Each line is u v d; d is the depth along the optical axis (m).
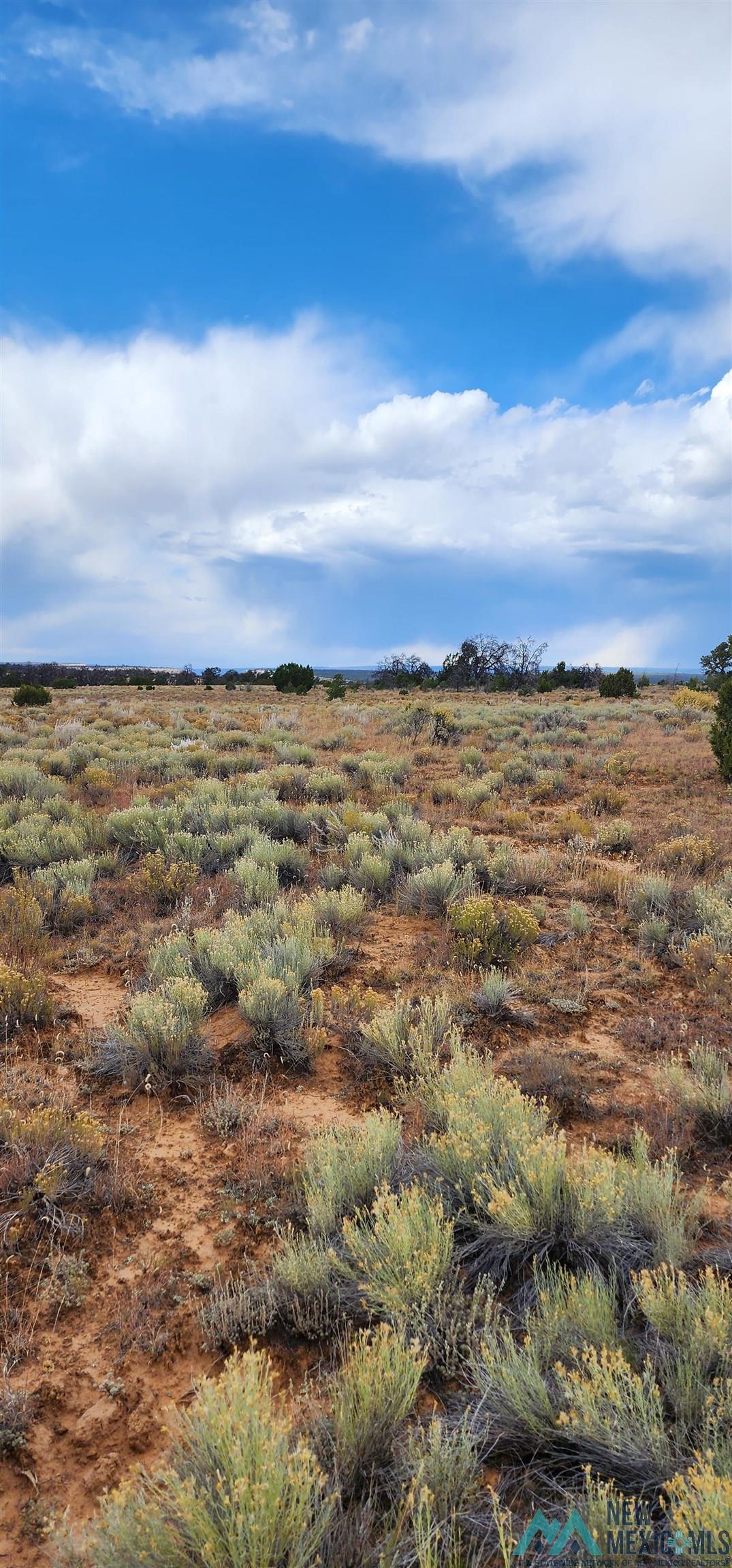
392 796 13.70
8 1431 2.78
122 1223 3.90
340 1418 2.58
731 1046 5.65
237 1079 5.32
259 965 6.26
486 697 48.03
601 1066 5.47
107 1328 3.28
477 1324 3.25
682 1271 3.40
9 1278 3.51
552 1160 3.72
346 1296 3.35
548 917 8.53
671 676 63.31
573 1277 3.31
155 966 6.54
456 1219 3.64
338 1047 5.78
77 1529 2.46
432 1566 2.20
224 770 17.02
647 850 10.88
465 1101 4.27
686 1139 4.54
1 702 39.62
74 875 8.88
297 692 55.34
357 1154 4.07
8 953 7.02
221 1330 3.21
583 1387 2.60
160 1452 2.76
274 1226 3.88
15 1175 4.02
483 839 10.12
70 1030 5.85
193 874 9.02
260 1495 2.15
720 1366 2.78
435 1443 2.50
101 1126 4.50
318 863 10.44
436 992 6.50
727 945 7.20
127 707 36.84
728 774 14.94
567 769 17.89
